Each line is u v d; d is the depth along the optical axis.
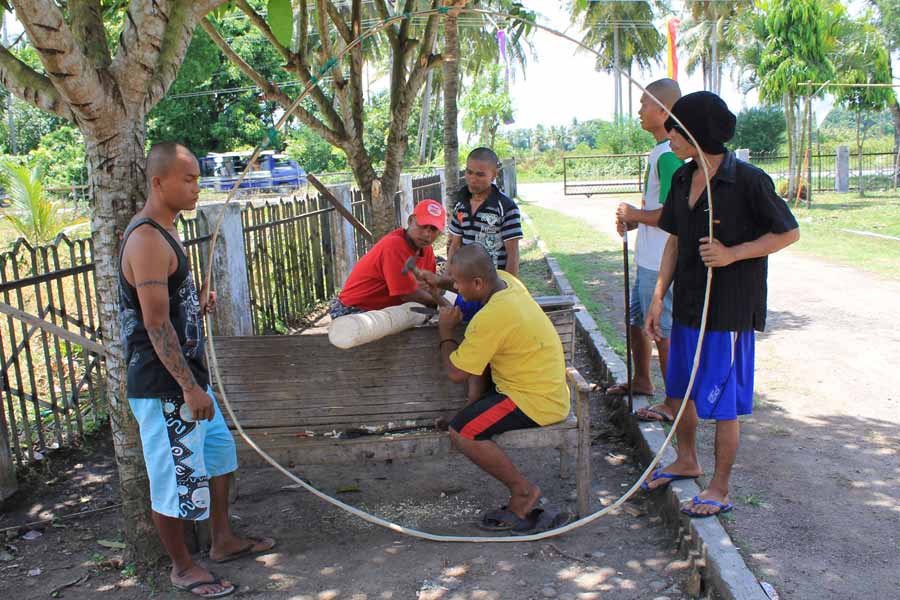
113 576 3.67
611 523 4.02
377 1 6.91
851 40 24.64
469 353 3.79
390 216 7.08
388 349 4.23
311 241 9.66
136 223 3.17
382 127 38.59
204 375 3.45
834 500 3.96
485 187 4.71
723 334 3.62
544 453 5.04
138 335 3.26
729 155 3.63
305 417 4.27
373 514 4.26
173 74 3.68
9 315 4.65
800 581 3.23
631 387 5.09
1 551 3.94
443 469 4.89
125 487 3.69
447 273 4.79
